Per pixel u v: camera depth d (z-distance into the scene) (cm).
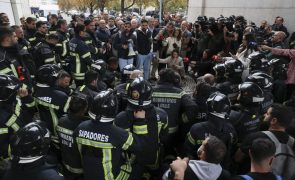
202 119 322
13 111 273
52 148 314
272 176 197
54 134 317
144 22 758
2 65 377
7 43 387
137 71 376
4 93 258
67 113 293
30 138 193
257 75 350
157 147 267
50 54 540
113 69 514
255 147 198
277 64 446
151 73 833
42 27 644
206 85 325
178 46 829
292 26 955
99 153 229
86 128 234
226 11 1250
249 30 661
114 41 745
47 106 319
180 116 337
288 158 239
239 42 745
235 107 313
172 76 335
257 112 295
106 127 230
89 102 271
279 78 445
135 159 264
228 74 381
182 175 199
